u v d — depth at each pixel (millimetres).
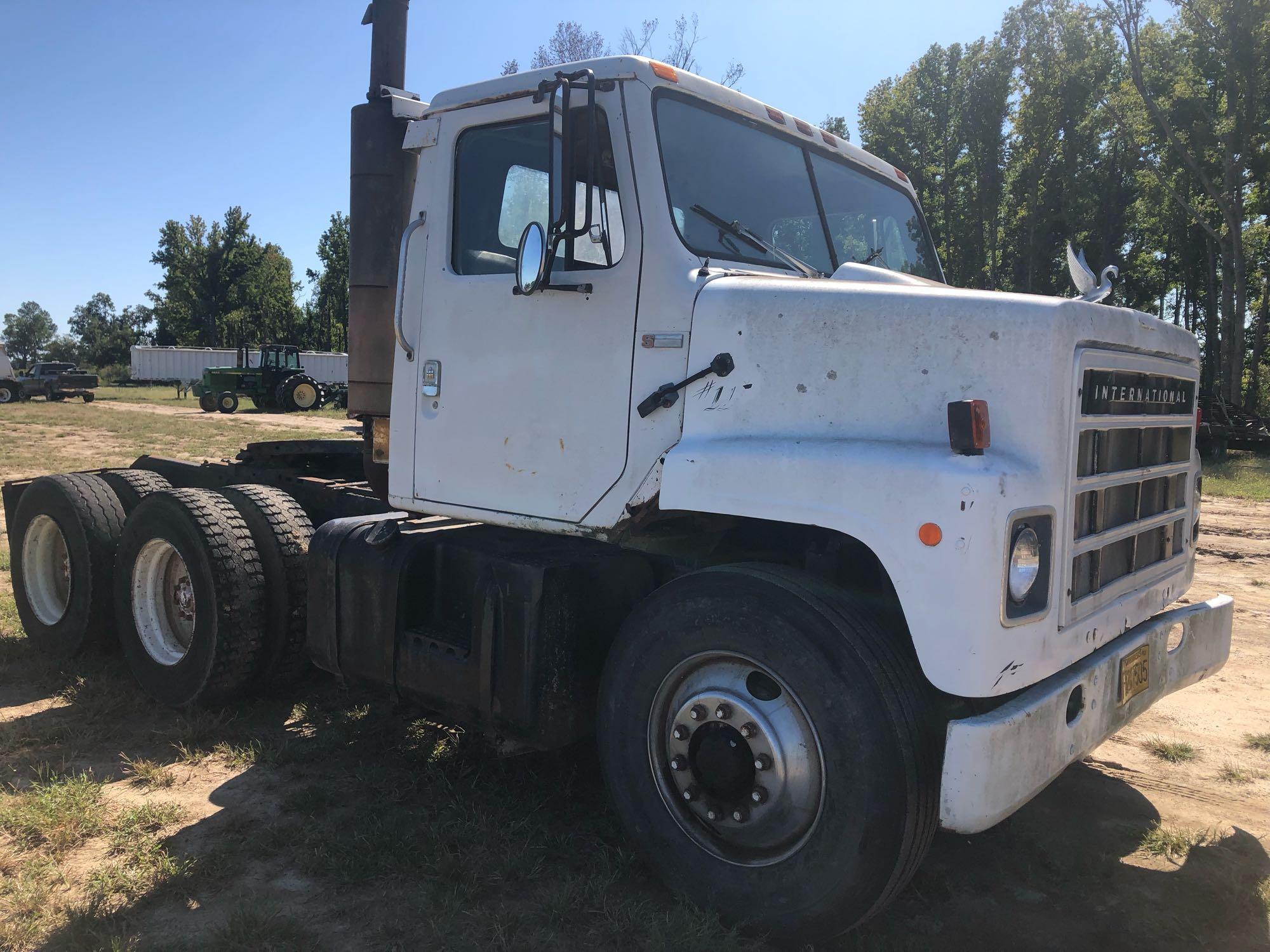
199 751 4016
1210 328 40250
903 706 2416
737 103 3338
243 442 21641
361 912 2818
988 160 36688
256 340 88500
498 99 3395
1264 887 3059
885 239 4023
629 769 2912
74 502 5105
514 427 3326
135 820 3322
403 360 3725
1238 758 4250
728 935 2613
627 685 2896
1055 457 2492
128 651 4688
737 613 2623
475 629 3205
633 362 3025
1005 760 2365
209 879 2990
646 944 2580
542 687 3037
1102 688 2809
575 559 3164
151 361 58594
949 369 2561
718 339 2865
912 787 2385
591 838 3297
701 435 2879
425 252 3648
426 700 3420
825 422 2701
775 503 2598
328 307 88812
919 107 40000
